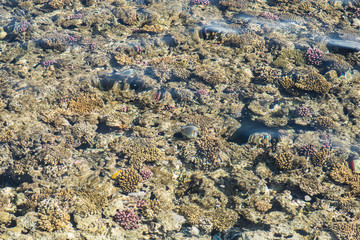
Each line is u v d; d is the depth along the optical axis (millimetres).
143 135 8852
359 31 12500
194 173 8164
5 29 12117
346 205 7559
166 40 11727
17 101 9445
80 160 8203
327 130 9141
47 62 10766
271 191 7910
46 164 7984
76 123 8969
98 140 8688
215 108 9664
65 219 7023
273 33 12180
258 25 12445
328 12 13422
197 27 12273
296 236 7000
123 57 10961
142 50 11414
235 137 9000
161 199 7555
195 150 8492
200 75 10500
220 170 8250
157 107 9688
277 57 11297
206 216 7359
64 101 9602
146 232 7105
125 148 8492
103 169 8047
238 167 8328
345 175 8125
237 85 10367
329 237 6980
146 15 12680
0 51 11281
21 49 11352
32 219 6965
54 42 11461
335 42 11945
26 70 10523
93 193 7508
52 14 12812
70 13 12852
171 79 10453
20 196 7445
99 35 11945
